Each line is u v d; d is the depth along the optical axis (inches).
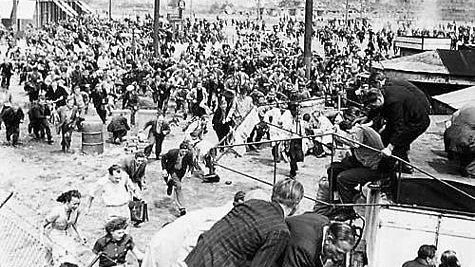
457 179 443.5
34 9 3127.5
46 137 1012.5
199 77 1316.4
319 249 209.9
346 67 1640.0
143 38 2861.7
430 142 571.2
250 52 2011.6
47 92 1123.9
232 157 829.2
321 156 754.2
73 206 423.2
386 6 4690.0
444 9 4458.7
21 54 1924.2
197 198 699.4
